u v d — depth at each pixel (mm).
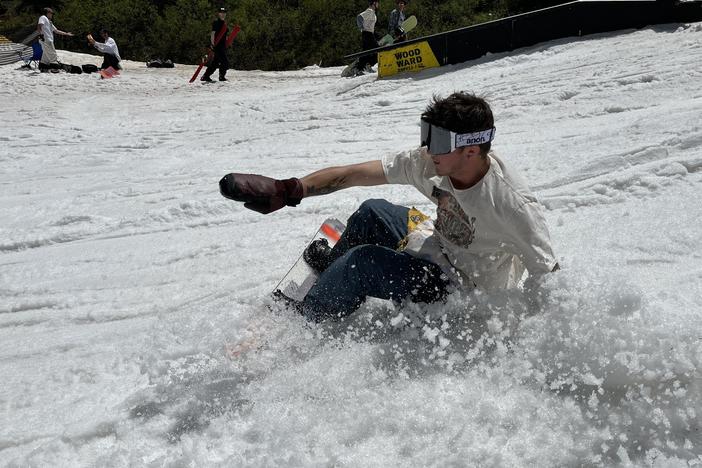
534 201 2801
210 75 20500
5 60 22656
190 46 32062
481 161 2744
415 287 3010
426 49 14625
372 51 16656
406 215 3275
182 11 32938
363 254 3004
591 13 13406
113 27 32750
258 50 30922
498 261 2955
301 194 3020
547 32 13828
